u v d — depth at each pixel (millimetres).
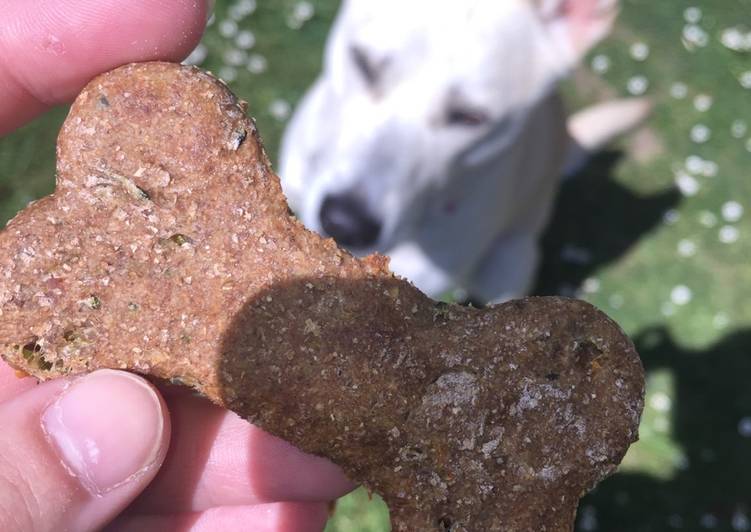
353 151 177
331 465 117
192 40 107
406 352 85
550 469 85
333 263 86
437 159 179
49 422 86
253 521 120
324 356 84
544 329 87
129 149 87
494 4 176
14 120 123
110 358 86
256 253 86
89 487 89
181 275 86
